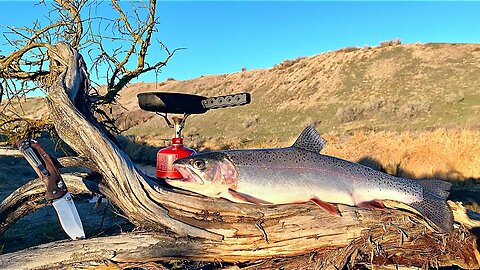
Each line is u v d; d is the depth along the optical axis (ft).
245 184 2.12
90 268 2.08
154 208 2.11
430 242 2.07
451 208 2.19
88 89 2.66
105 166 2.18
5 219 2.59
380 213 2.10
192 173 2.12
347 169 2.18
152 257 2.10
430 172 8.28
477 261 2.10
